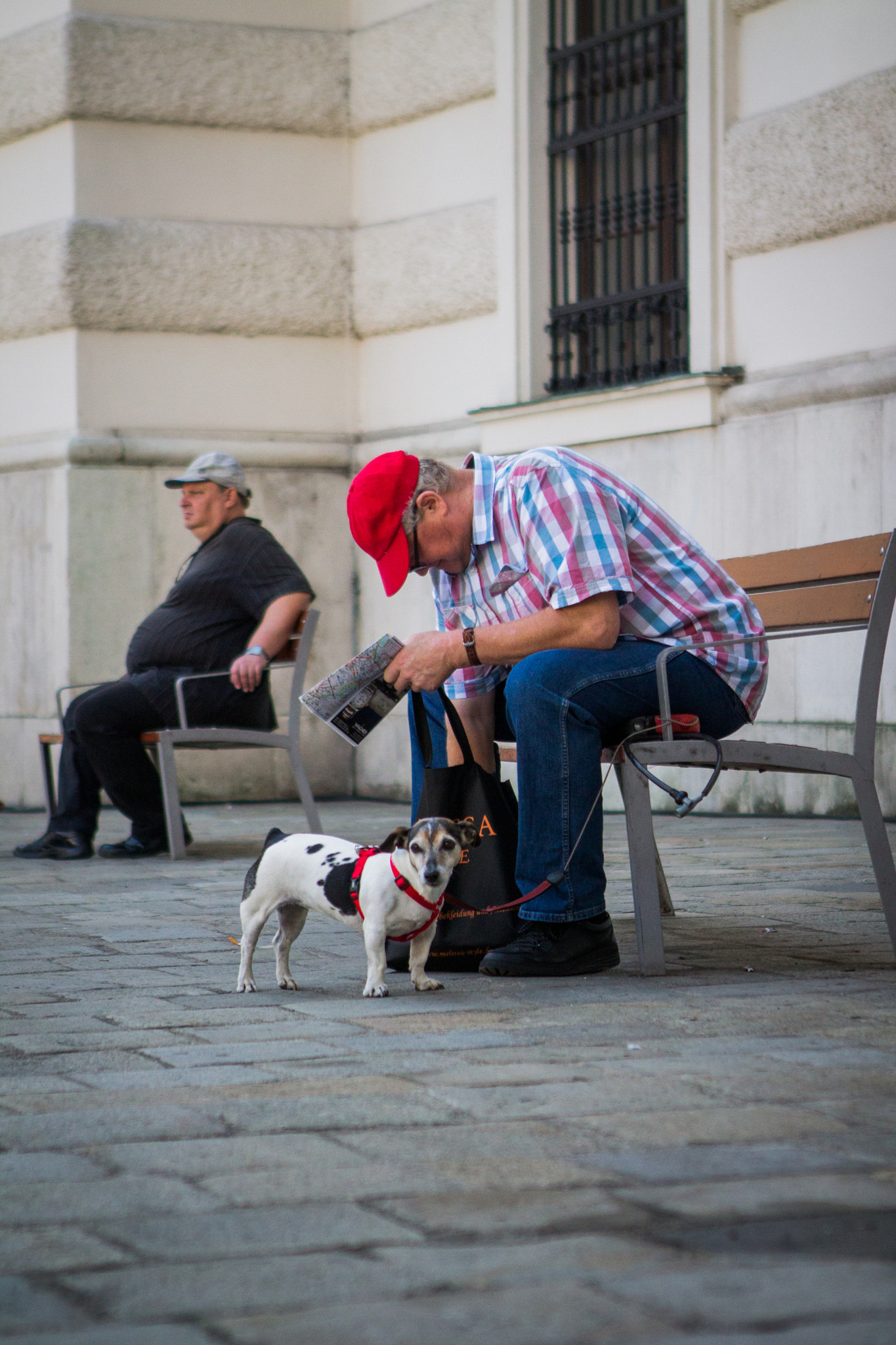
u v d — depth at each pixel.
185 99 10.22
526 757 3.80
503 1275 1.77
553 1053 2.87
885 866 3.73
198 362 10.30
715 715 3.92
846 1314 1.65
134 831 6.93
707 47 8.45
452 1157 2.21
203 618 6.98
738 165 8.31
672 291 8.92
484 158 9.87
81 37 9.98
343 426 10.70
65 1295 1.73
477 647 3.80
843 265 7.87
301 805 10.11
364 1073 2.73
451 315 10.01
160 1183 2.11
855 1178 2.10
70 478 9.88
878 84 7.64
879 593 3.70
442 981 3.75
